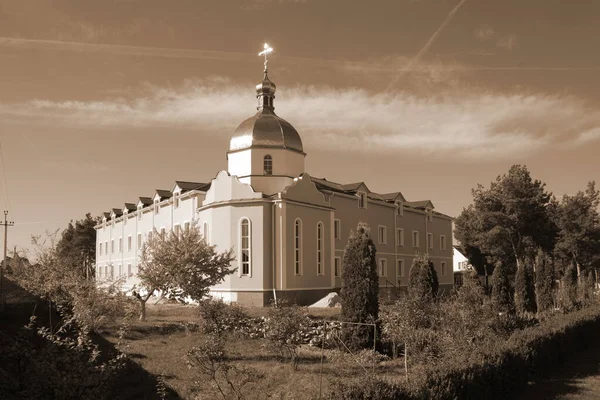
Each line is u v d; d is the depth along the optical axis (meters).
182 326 24.64
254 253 38.84
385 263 52.16
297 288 39.62
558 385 15.62
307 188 42.12
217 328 21.30
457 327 17.47
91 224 87.25
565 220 65.06
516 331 18.56
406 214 56.75
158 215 53.41
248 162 42.59
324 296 42.06
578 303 33.34
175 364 17.16
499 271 28.36
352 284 20.73
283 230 39.09
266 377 15.83
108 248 67.50
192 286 28.11
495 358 14.13
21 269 27.12
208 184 47.22
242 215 39.66
